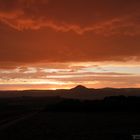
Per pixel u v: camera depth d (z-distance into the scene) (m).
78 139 43.69
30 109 120.62
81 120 75.69
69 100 132.12
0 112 103.38
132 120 75.19
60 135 47.75
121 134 49.34
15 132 51.66
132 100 128.12
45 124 65.50
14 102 194.38
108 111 111.88
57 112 106.94
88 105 121.06
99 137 45.91
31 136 46.47
